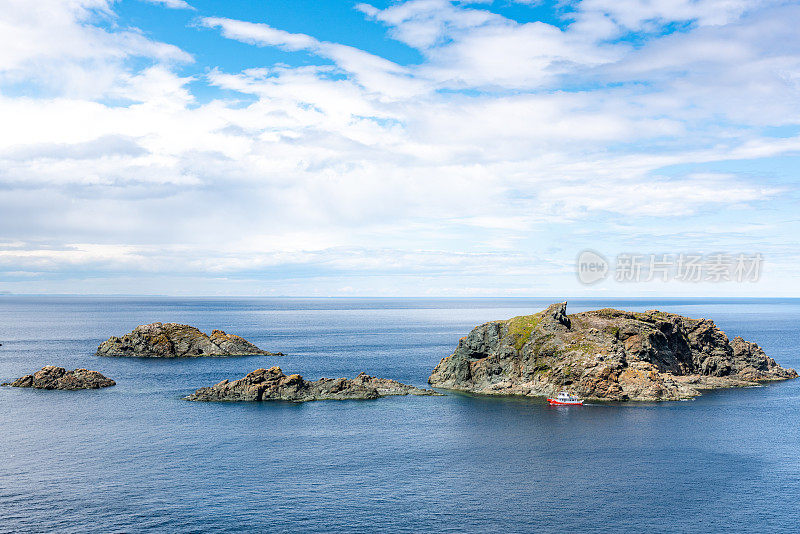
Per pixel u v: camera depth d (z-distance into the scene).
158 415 145.38
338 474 102.75
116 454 112.50
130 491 93.56
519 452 116.06
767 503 90.44
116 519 83.31
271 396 166.25
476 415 148.00
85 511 85.81
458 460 110.94
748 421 141.50
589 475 102.88
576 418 144.75
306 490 95.00
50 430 129.75
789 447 119.25
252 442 121.75
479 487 97.00
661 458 112.38
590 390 170.62
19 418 141.25
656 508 88.62
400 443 122.06
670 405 160.88
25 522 82.00
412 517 85.25
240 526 81.62
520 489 96.12
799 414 149.38
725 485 98.00
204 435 126.75
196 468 104.88
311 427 134.75
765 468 106.44
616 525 83.00
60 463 106.75
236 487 95.94
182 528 80.75
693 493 94.50
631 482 99.38
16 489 93.94
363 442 122.62
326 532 80.31
